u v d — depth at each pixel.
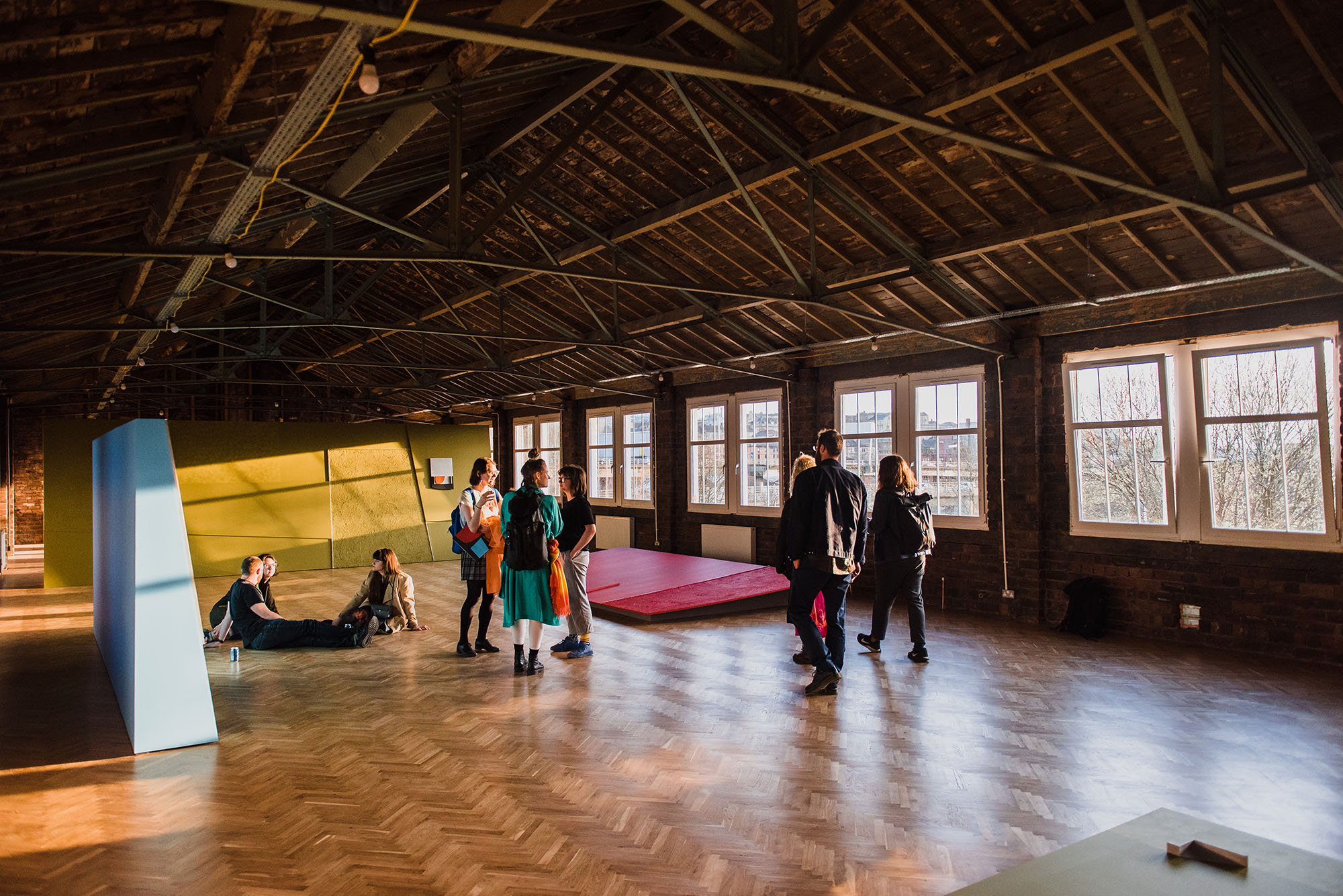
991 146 3.82
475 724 4.88
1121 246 6.55
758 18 5.53
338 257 5.16
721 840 3.31
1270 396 6.53
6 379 13.20
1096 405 7.68
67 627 8.41
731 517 11.84
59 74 3.25
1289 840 3.30
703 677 5.94
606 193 8.30
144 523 4.55
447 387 16.22
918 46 5.36
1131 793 3.78
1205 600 6.87
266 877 3.01
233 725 4.91
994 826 3.43
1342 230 5.68
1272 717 4.90
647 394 13.38
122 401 17.86
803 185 6.98
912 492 6.49
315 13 2.23
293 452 13.03
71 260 6.18
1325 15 4.21
